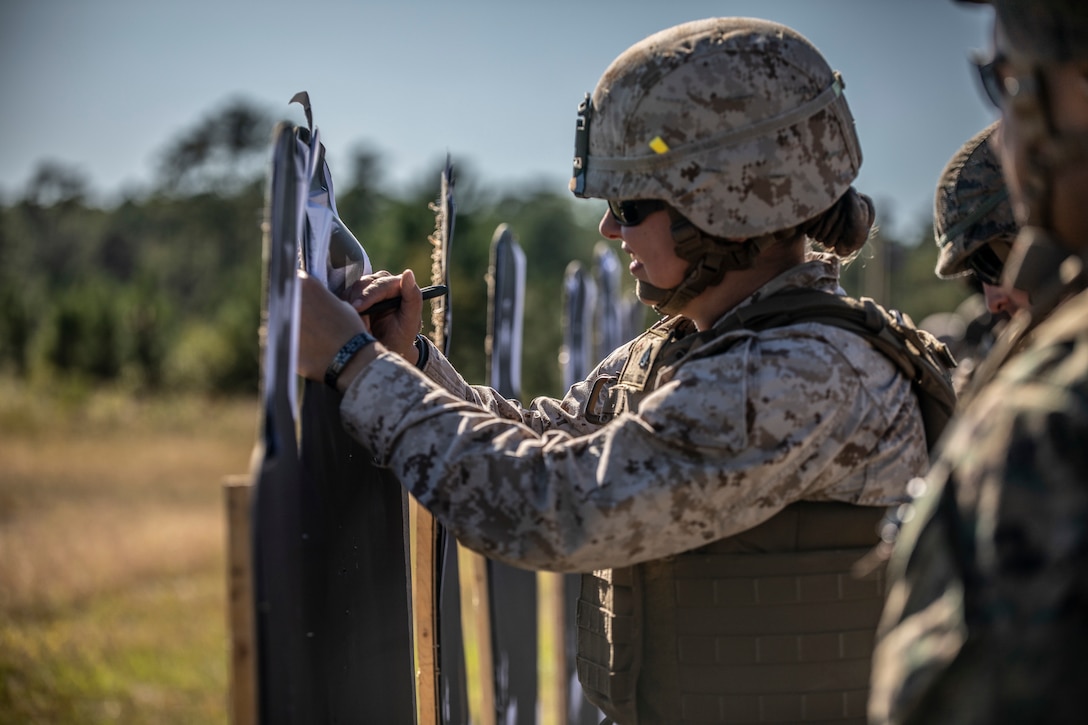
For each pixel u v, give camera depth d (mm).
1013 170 1703
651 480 2164
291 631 2143
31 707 7801
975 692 1389
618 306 7789
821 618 2350
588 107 2570
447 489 2219
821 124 2418
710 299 2553
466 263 19984
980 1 1928
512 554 2191
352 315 2443
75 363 41094
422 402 2303
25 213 99188
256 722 1955
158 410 34625
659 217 2465
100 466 23250
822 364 2230
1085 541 1347
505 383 4672
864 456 2299
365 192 42125
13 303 46906
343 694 2463
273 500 2059
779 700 2359
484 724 4652
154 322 42125
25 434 28875
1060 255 1699
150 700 8070
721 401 2176
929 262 32094
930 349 2660
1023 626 1359
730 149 2359
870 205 2660
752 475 2172
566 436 2309
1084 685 1333
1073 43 1551
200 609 11000
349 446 2613
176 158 98188
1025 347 1723
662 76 2391
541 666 9078
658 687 2463
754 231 2381
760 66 2381
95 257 90375
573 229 63156
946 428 2449
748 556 2361
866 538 2375
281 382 2137
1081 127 1577
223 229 83875
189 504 18625
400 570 2980
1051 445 1388
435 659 3117
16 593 11242
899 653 1487
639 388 2666
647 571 2473
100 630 9922
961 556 1442
